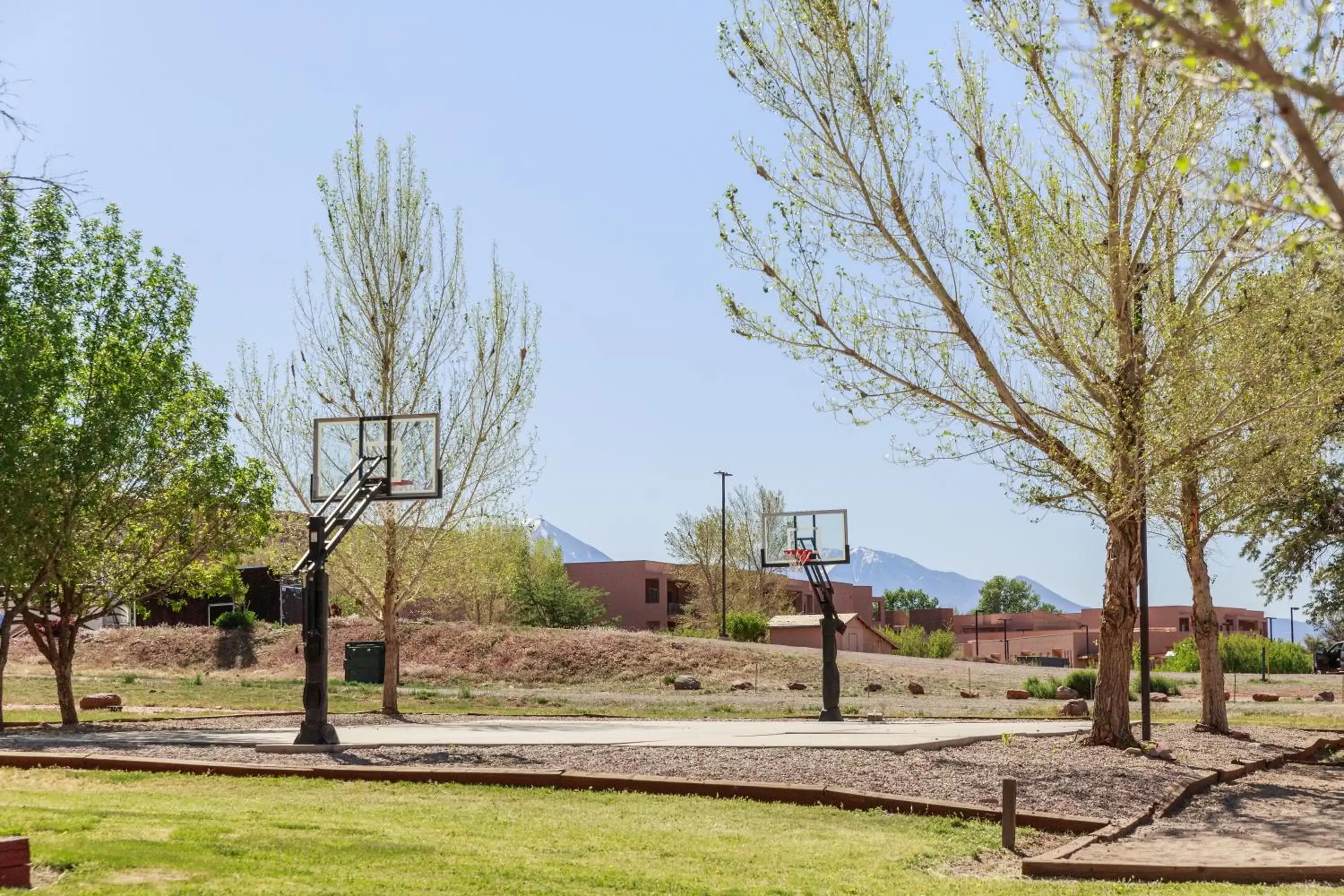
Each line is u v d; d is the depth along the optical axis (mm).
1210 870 9594
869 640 63406
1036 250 15477
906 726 21344
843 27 15789
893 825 11453
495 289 26109
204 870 7645
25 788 11867
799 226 16141
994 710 29859
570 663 43000
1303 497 25000
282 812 10391
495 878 8102
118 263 21812
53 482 19797
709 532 72500
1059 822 11750
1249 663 51625
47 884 7125
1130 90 15180
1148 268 15977
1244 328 15469
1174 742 18875
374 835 9453
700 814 11484
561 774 12922
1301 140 3895
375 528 25797
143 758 13742
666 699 33969
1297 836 11672
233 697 32719
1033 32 15281
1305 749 19828
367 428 20547
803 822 11367
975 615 105062
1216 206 15117
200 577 24531
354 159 25641
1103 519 16688
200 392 23250
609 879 8305
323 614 16391
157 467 22453
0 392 18797
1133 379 15922
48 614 23141
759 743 15969
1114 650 17047
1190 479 17156
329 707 29797
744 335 16422
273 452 25438
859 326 16016
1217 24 4512
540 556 71375
